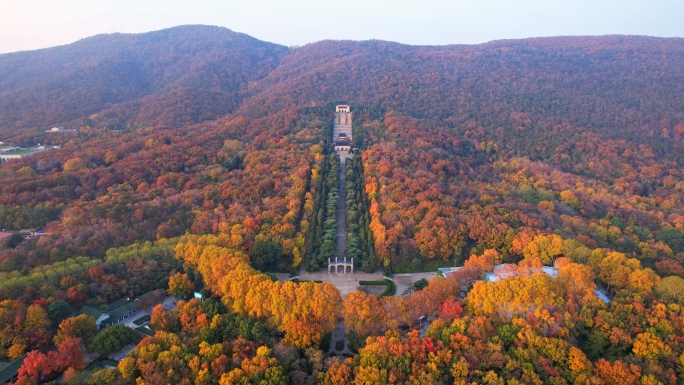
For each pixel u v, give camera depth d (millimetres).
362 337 149250
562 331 140000
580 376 126562
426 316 165875
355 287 198125
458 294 175875
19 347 138875
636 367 126938
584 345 143500
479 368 129125
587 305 152500
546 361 129000
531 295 150875
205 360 132750
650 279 170500
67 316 160500
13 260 187500
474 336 137625
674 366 132250
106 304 171625
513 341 138500
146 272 187125
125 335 147625
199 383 124562
